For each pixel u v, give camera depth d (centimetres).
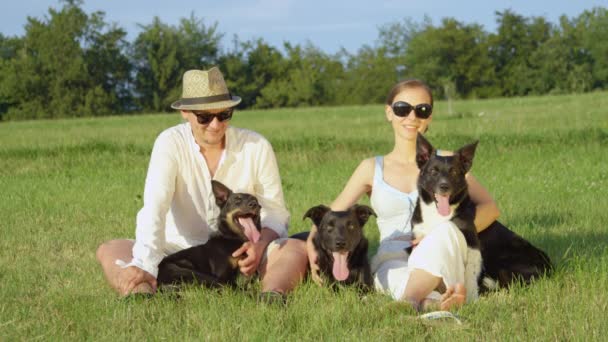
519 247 558
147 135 2331
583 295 493
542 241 703
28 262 689
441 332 427
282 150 1683
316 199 1022
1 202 1074
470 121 2500
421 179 552
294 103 8706
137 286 530
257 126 2759
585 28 8431
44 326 468
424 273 480
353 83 9062
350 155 1594
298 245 571
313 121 3095
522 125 2041
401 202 574
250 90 8800
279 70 9038
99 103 7981
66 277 625
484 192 568
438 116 3016
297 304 493
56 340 433
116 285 544
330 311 478
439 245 483
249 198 556
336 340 422
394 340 421
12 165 1584
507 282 551
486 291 550
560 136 1645
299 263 552
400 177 585
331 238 525
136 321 470
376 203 588
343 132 2141
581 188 1031
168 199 561
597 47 8200
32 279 616
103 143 1833
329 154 1600
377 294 526
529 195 992
